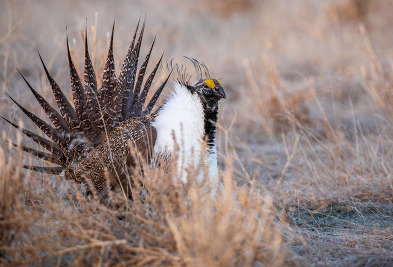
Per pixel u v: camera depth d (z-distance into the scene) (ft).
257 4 112.16
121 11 97.35
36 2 98.12
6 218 26.71
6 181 27.22
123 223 28.68
